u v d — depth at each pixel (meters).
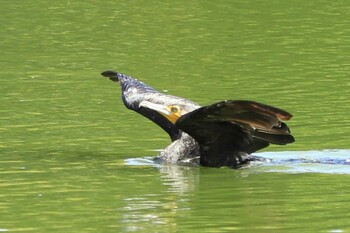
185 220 12.03
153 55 24.23
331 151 15.73
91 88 20.94
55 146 16.33
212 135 14.65
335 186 13.52
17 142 16.62
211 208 12.58
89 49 24.98
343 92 20.03
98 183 13.95
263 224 11.80
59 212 12.51
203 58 23.75
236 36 26.05
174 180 14.09
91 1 30.77
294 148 15.91
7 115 18.62
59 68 22.97
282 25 27.12
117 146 16.38
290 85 20.83
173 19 28.22
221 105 13.72
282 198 12.98
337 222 11.80
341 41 25.06
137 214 12.35
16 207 12.78
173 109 15.32
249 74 22.02
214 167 14.91
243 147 14.88
